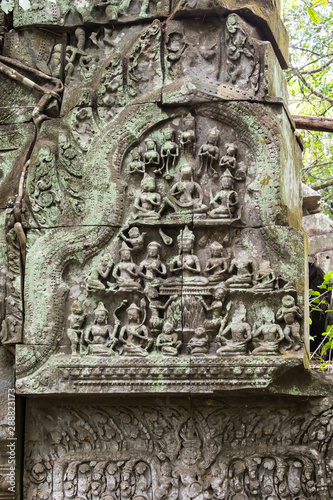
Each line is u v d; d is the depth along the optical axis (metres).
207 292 4.05
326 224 6.82
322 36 8.22
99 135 4.36
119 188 4.25
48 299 4.20
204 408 4.17
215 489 4.04
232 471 4.09
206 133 4.30
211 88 4.24
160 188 4.28
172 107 4.32
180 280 4.09
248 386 3.86
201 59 4.38
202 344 3.97
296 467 4.05
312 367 5.80
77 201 4.32
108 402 4.24
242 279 4.04
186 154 4.29
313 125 6.23
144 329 4.05
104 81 4.43
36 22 4.67
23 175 4.45
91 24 4.62
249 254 4.12
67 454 4.25
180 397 4.18
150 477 4.14
